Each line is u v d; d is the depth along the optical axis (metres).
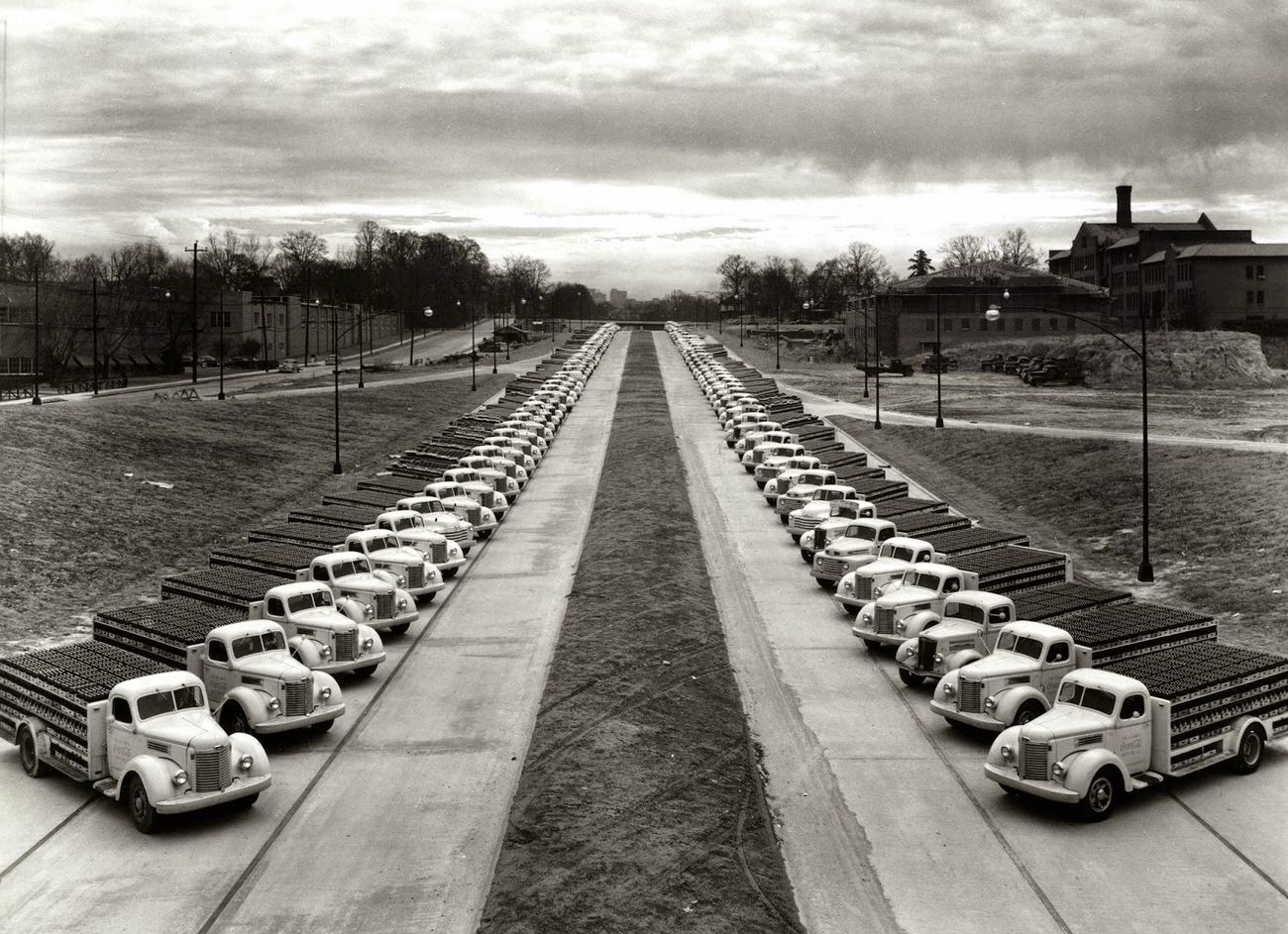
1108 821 21.47
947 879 19.34
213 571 35.41
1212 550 42.78
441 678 30.78
